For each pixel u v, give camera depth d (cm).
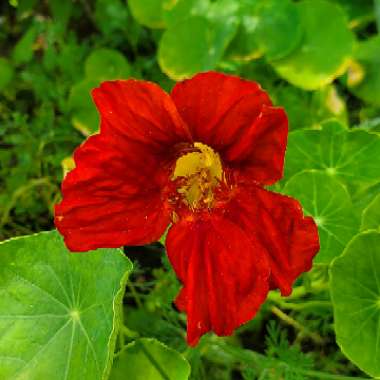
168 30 21
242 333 19
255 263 12
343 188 16
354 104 23
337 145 17
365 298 14
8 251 15
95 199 12
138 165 12
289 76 20
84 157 11
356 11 22
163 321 18
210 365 18
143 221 12
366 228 15
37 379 14
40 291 15
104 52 23
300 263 12
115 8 23
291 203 12
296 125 21
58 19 24
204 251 12
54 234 15
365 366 14
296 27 20
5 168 22
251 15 20
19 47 23
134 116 11
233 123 12
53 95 22
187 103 11
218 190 13
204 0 21
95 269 14
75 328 14
